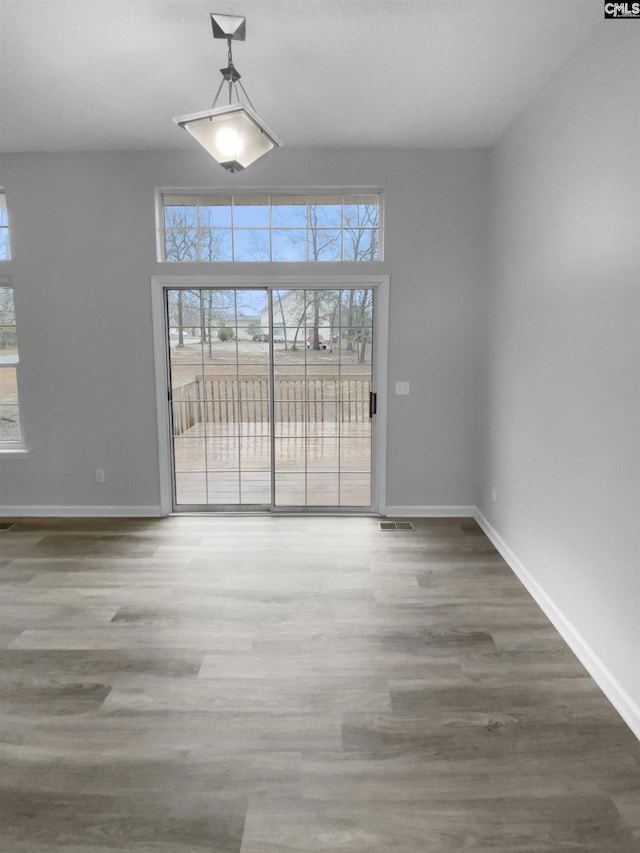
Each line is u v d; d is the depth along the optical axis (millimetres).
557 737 1941
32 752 1882
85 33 2395
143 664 2391
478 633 2639
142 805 1659
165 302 4215
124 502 4371
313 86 2926
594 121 2299
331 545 3758
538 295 2957
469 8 2209
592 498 2326
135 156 3971
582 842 1528
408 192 4004
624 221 2062
